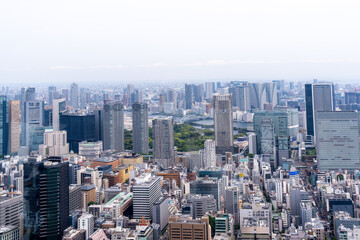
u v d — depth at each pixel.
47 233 154.62
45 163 161.00
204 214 163.88
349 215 175.25
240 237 148.25
